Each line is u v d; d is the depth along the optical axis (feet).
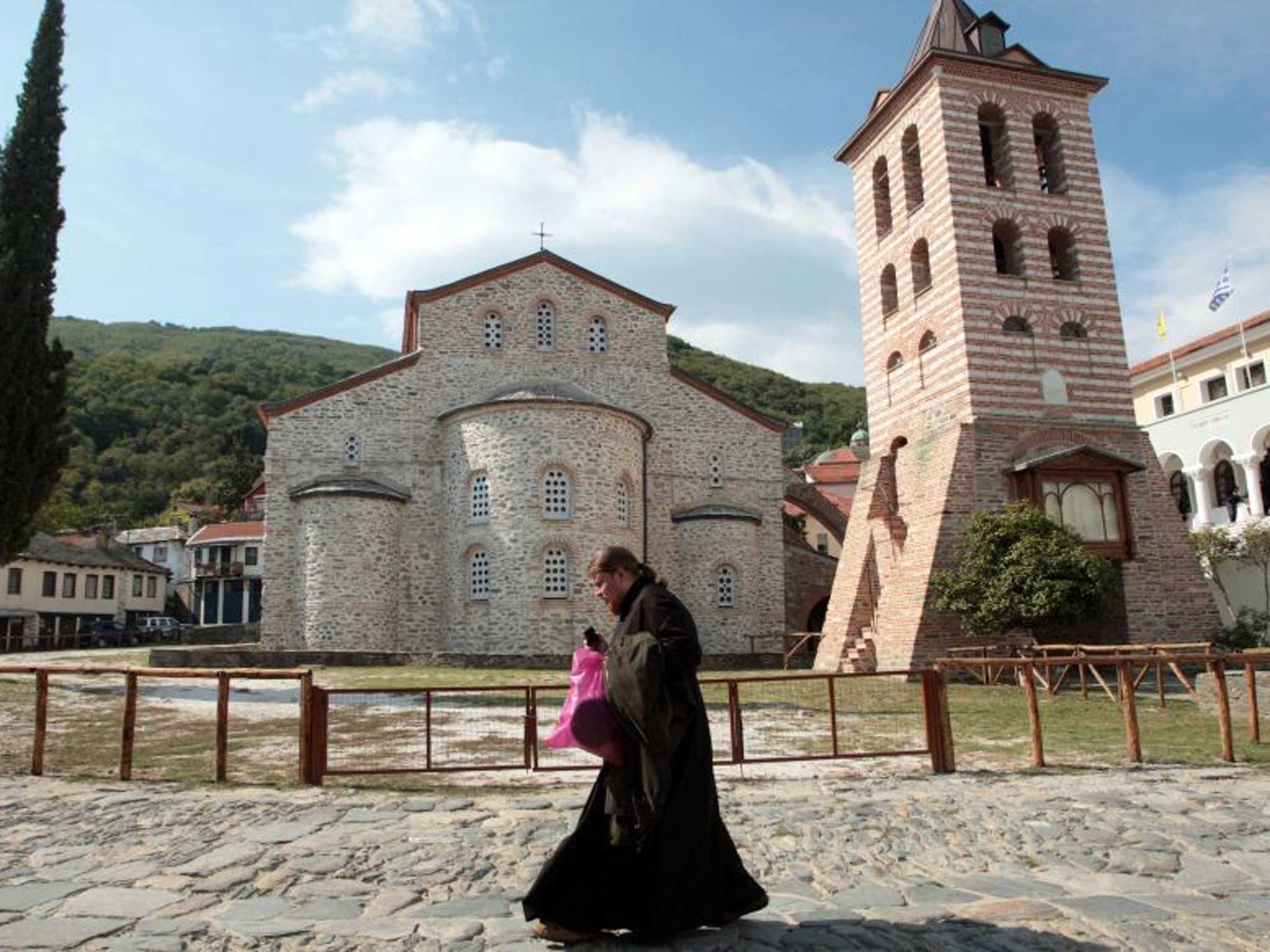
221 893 20.25
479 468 117.50
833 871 22.07
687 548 131.13
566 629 111.65
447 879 21.42
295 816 28.14
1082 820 26.89
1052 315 94.02
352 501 117.80
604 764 17.47
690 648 16.63
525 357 132.46
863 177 113.80
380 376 127.24
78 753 42.16
